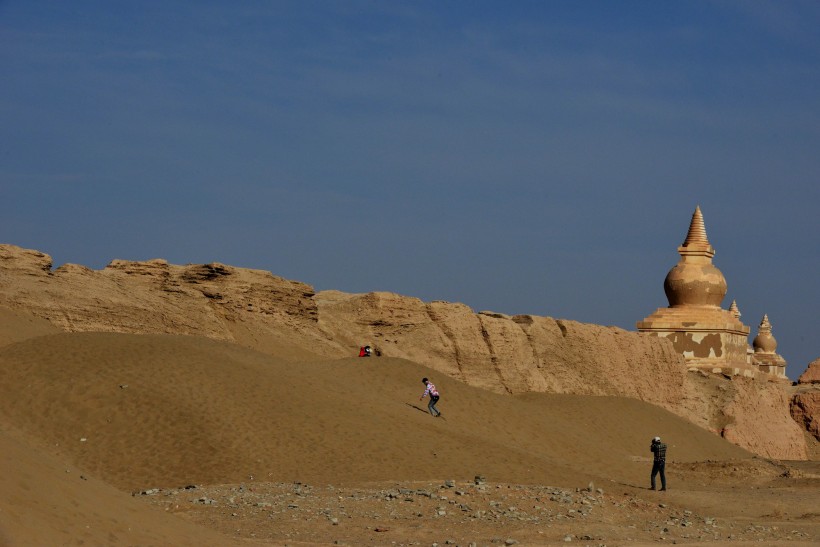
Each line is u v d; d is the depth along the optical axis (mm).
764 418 96812
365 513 33281
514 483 42406
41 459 25828
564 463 53938
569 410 71188
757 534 35969
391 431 46406
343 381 53438
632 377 86562
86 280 61094
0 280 56812
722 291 102562
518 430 56844
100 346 46844
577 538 31844
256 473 40281
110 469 39688
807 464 77000
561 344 81625
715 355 99250
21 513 21906
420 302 77875
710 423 91062
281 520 31844
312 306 74250
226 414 43875
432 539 30406
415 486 38219
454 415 55375
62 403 42750
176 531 25359
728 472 58281
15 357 45250
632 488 46656
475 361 74750
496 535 31312
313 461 42000
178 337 51219
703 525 36719
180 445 41406
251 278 71875
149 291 64750
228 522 31375
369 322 75875
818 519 41750
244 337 67000
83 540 22109
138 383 44375
